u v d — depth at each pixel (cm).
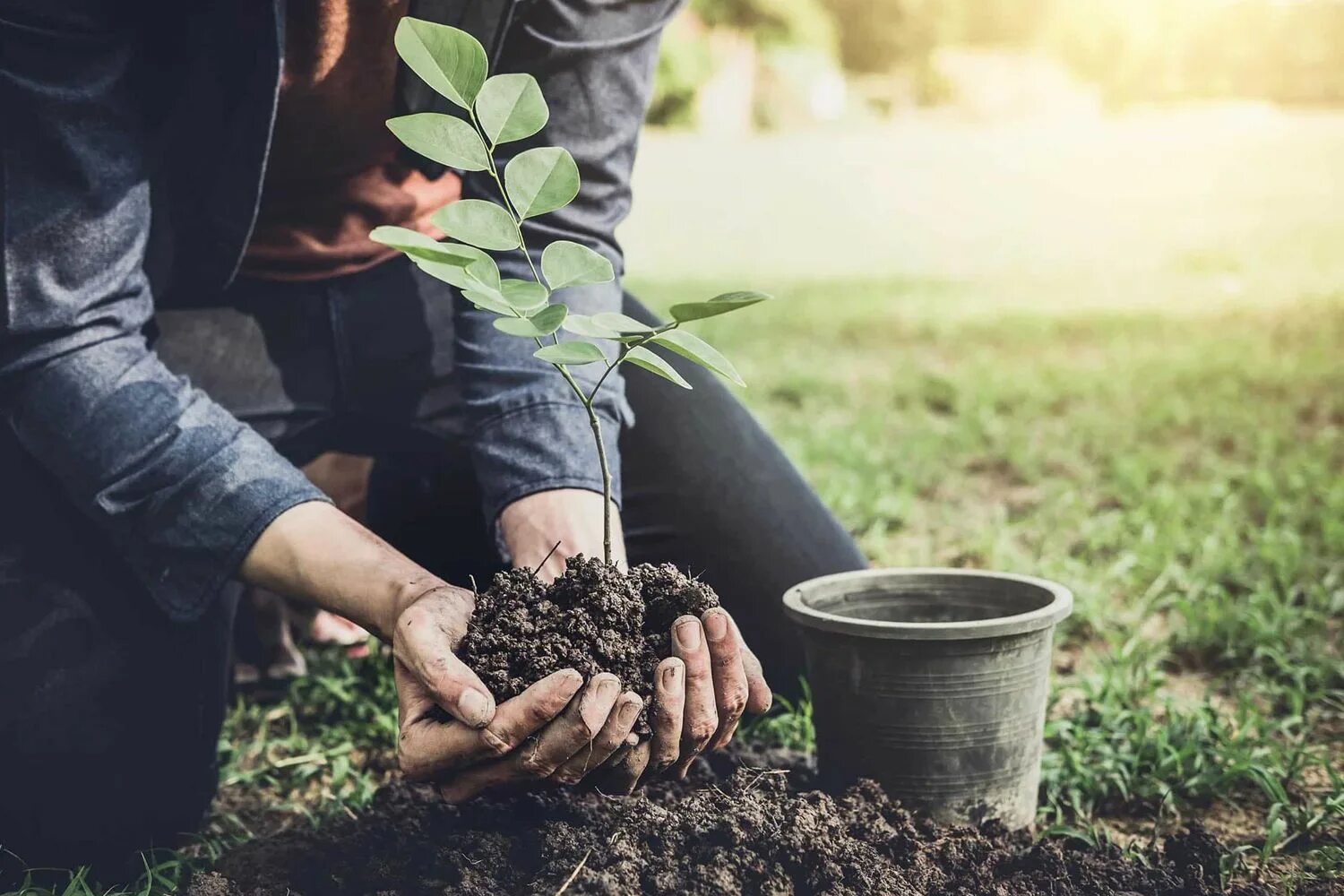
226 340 148
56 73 120
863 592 139
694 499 159
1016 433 290
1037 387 342
